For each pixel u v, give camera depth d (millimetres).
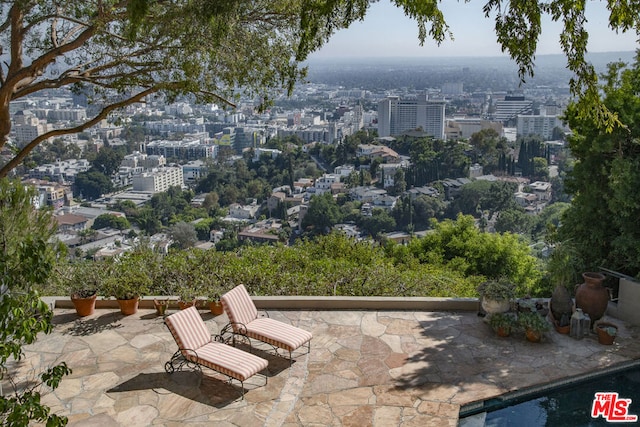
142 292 8211
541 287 13344
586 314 7684
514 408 6105
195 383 6293
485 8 5867
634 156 8984
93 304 8148
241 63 7555
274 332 6848
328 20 5980
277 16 8055
